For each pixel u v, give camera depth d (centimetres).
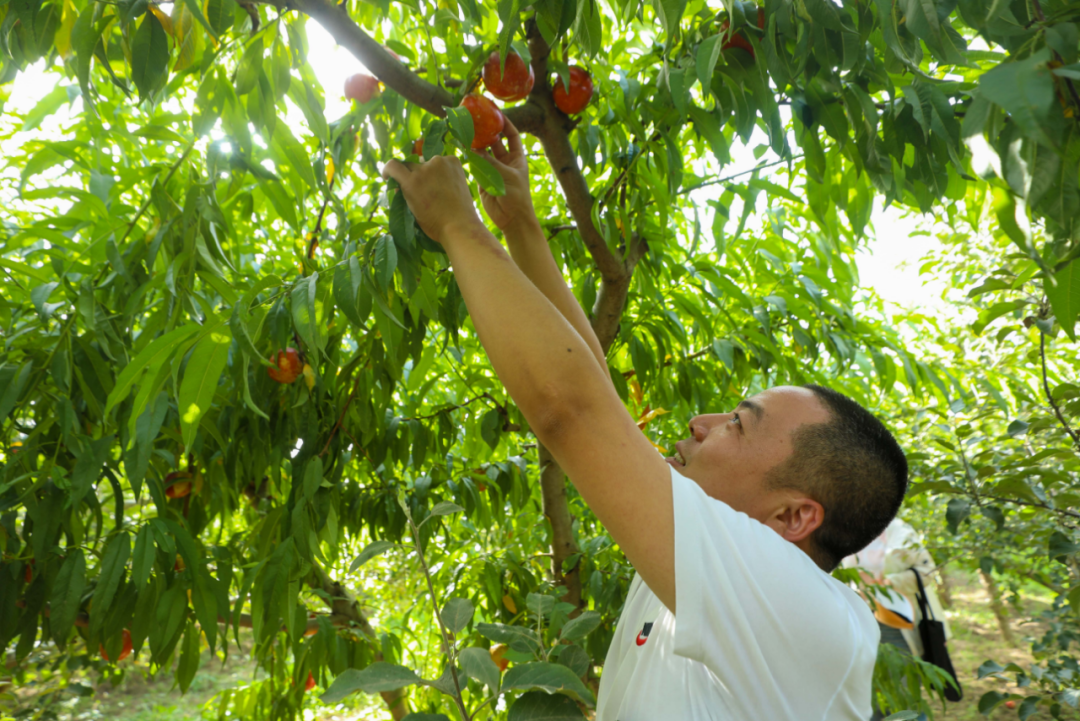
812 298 174
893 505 86
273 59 101
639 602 97
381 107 130
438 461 185
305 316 92
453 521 228
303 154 116
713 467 86
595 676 172
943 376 209
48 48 100
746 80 95
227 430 151
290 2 92
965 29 93
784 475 82
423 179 76
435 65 115
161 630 131
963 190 102
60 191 139
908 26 59
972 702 379
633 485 61
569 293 104
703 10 103
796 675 65
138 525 134
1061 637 228
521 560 196
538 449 176
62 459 139
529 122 114
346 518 172
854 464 81
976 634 496
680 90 91
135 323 158
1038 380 216
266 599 127
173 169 125
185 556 132
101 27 90
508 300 66
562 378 62
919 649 288
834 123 94
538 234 104
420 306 102
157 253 127
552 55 115
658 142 121
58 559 134
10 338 132
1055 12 59
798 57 84
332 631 169
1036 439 216
